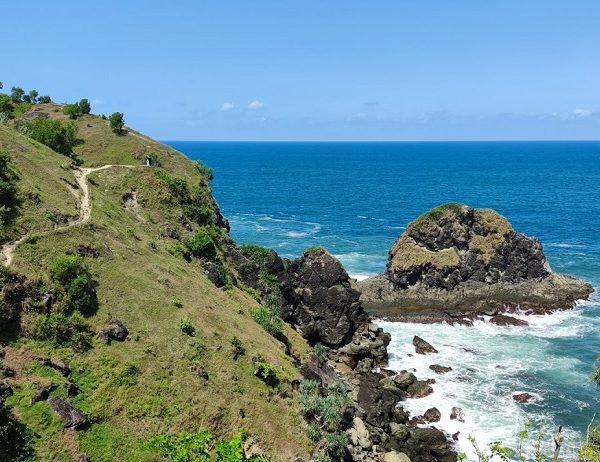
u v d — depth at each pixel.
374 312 90.12
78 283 45.12
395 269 99.12
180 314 50.25
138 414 39.28
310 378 54.75
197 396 42.66
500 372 68.31
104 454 35.69
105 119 109.12
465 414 57.84
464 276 98.69
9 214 49.34
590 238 143.12
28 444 33.84
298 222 166.12
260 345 53.22
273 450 41.34
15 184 53.16
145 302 49.41
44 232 49.59
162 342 46.03
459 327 84.31
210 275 63.75
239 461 31.69
